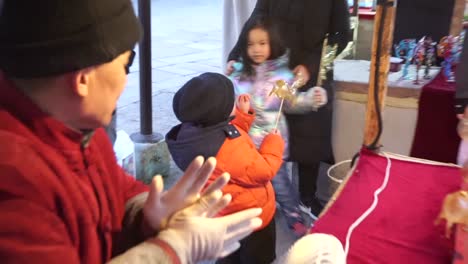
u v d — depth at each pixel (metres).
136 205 0.78
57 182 0.56
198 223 0.67
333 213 1.09
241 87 1.96
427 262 0.93
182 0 10.68
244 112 1.61
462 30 2.28
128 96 4.04
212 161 0.69
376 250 0.96
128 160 2.31
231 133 1.46
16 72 0.54
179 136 1.47
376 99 1.35
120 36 0.57
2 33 0.54
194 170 0.69
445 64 2.12
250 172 1.46
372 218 1.07
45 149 0.57
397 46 2.27
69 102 0.57
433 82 2.04
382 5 1.27
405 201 1.15
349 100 2.13
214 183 0.71
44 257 0.52
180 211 0.69
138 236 0.75
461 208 0.98
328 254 0.74
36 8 0.52
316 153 2.04
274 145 1.59
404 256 0.95
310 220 2.13
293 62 1.93
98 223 0.67
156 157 2.57
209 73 1.46
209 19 8.34
